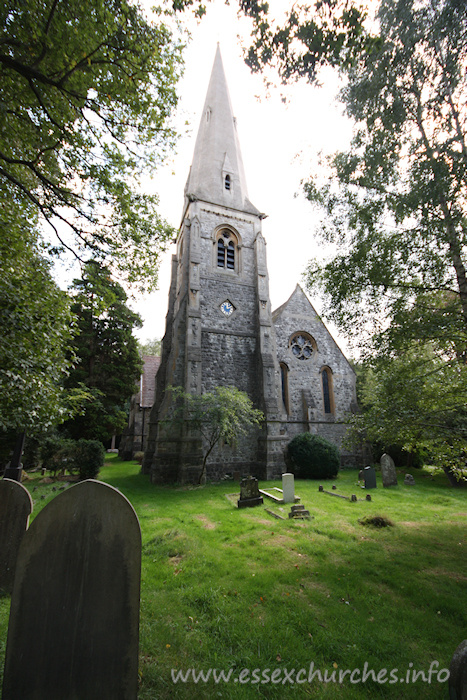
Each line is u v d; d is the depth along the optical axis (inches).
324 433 714.8
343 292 280.7
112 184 280.8
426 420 255.3
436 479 576.1
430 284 258.4
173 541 250.7
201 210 735.7
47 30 201.5
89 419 723.4
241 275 733.9
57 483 495.5
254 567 210.8
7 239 246.4
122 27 235.9
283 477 392.5
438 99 234.4
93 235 293.3
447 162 217.8
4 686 92.2
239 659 126.1
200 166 834.2
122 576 101.8
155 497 435.8
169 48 266.4
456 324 234.4
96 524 104.0
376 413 271.0
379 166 257.0
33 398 236.8
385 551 241.8
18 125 252.8
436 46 214.5
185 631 143.8
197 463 538.6
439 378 269.3
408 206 236.4
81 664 96.5
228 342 669.9
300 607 163.5
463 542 261.4
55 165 277.7
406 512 351.9
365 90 243.4
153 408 722.2
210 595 172.2
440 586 188.9
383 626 149.9
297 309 789.2
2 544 178.9
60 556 101.2
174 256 836.0
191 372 595.5
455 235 236.1
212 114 884.0
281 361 730.8
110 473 691.4
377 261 266.1
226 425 510.9
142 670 118.4
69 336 283.0
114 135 283.4
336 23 172.2
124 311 890.7
